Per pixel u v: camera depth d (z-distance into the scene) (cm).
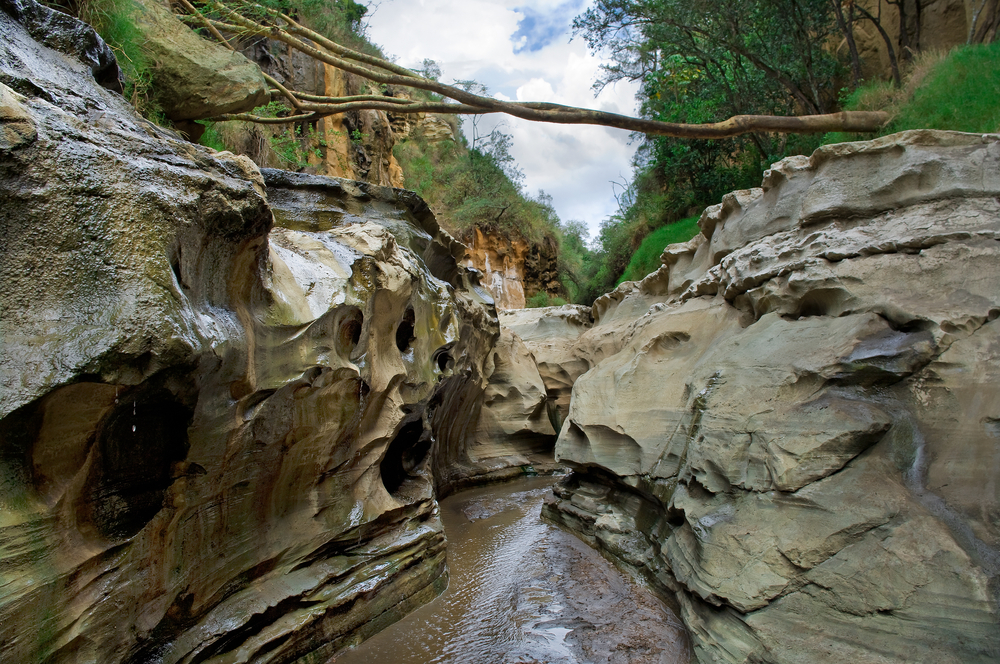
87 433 280
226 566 421
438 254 1045
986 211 495
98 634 296
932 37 1171
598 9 1282
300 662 462
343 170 1941
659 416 770
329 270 507
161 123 724
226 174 371
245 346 372
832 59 1277
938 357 455
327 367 466
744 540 481
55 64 328
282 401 430
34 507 260
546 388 1639
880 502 426
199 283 343
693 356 774
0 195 246
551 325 1791
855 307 523
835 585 413
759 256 651
